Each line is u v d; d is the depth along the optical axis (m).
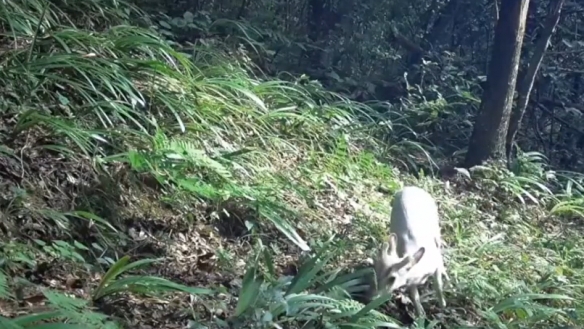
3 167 5.25
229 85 7.27
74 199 5.35
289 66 10.29
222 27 9.88
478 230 7.19
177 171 5.80
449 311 5.50
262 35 10.41
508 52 8.66
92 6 7.89
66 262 4.70
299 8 11.60
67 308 3.79
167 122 6.51
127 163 5.85
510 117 9.29
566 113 11.42
